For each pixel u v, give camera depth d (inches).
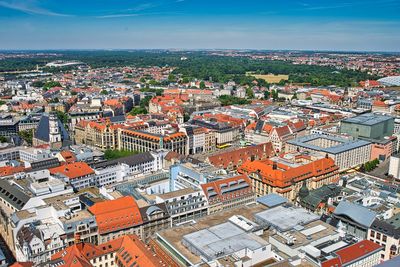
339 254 7549.2
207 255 7253.9
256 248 7490.2
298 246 7637.8
